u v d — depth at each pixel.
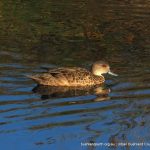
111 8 29.08
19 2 29.61
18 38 23.56
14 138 14.90
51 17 26.95
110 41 23.75
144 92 18.09
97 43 23.33
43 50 22.14
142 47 22.92
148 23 26.55
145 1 30.64
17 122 15.75
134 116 16.36
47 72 18.83
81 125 15.72
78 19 26.83
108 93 18.12
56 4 29.47
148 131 15.45
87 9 28.61
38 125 15.62
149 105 17.12
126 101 17.45
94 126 15.70
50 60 21.00
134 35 24.61
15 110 16.50
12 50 21.92
